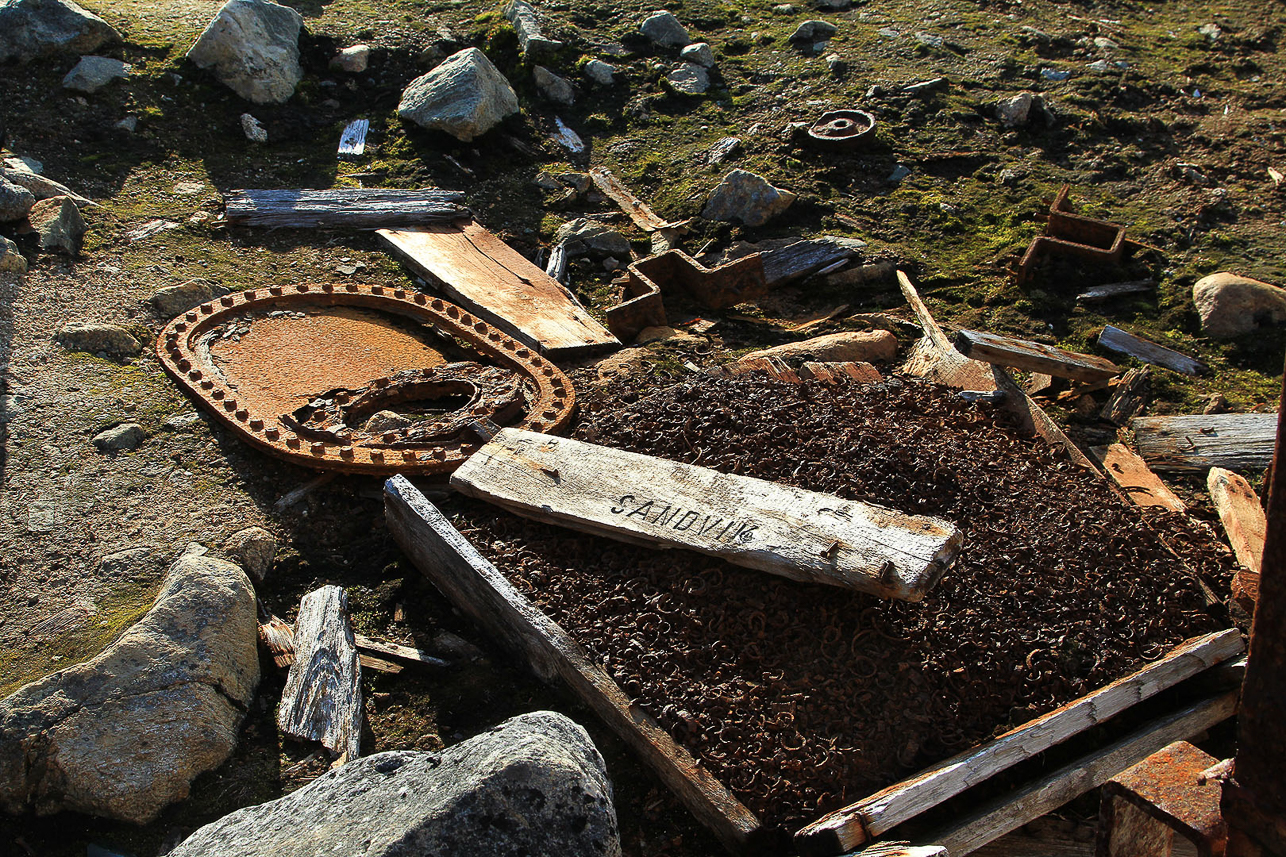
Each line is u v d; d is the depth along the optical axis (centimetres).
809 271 820
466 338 684
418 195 866
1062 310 777
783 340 749
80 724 393
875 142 974
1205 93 1073
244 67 949
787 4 1245
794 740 388
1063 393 677
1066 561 462
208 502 546
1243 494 561
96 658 413
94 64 923
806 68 1102
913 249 855
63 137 866
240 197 829
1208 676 431
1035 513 491
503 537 499
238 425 573
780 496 451
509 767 283
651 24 1134
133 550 503
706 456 519
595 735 421
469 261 795
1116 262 812
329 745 424
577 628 439
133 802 389
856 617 419
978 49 1138
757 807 369
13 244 697
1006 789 390
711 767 381
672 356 704
